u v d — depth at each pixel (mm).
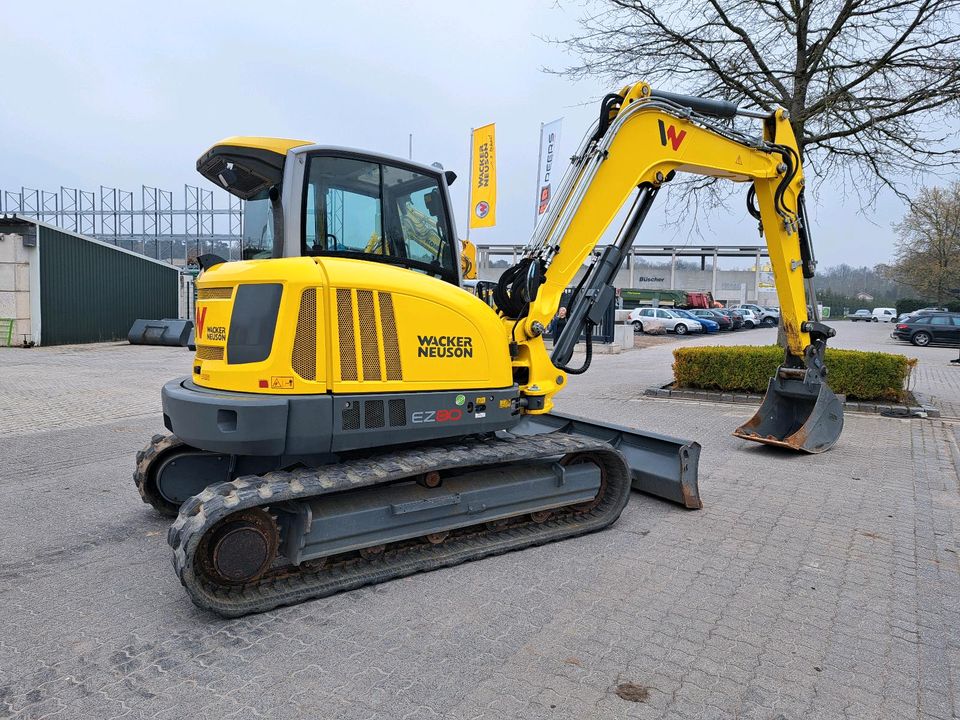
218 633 3467
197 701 2875
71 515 5332
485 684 3000
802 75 10414
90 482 6242
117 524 5129
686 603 3812
